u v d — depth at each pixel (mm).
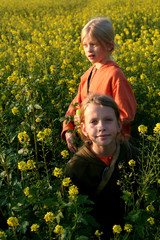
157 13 13617
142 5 17172
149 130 3604
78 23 13008
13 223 1653
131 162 1831
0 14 19453
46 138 2295
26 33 10672
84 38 2418
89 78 2668
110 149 1830
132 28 11453
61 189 2020
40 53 5070
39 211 1968
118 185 1941
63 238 1583
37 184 1934
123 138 1970
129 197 1854
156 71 4871
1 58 5723
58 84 3984
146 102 3863
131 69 4703
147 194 1857
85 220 1586
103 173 1879
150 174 1856
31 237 2072
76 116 2502
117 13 15445
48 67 5086
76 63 5410
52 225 1842
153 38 7383
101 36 2330
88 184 1930
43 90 3873
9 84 3984
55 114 3625
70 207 1703
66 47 6145
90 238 1808
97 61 2482
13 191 2213
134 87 4191
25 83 3385
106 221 2086
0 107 3117
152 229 1914
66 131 2656
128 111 2287
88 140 1883
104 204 2004
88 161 1874
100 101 1705
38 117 3168
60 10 20312
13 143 3096
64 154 2189
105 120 1719
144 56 5547
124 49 6234
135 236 1824
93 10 17531
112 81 2320
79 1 25500
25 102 3090
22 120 3414
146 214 1810
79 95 2842
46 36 8391
